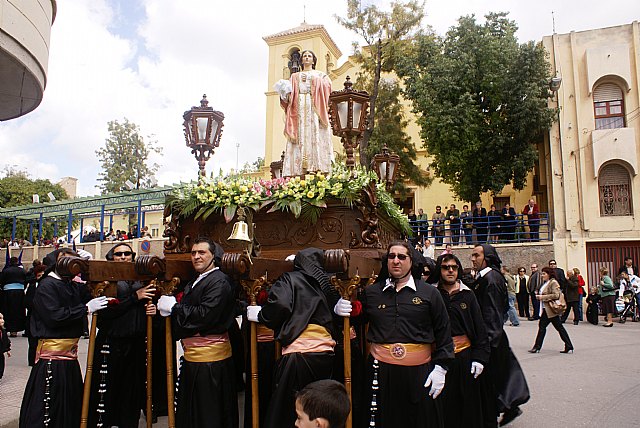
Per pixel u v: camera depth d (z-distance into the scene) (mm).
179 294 5281
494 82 21688
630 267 18125
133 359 5402
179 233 6789
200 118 7949
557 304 10898
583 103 22141
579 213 21672
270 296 4188
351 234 6090
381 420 4215
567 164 21969
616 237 21219
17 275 12930
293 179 6340
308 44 31016
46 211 30312
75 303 4816
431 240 23328
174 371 5848
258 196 6223
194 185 6676
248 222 6234
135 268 4637
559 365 9695
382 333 4309
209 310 4336
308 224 6242
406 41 23875
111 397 5246
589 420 6285
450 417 4961
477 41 22312
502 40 22391
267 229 6438
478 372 4949
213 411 4406
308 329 4211
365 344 6102
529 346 12055
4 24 7422
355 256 4738
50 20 9148
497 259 5945
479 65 22312
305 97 7668
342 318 4574
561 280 17188
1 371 7852
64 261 4117
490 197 28094
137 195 26656
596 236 21375
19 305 12875
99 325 5145
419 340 4250
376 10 23688
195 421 4387
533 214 22062
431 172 28359
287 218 6352
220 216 6570
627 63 21844
